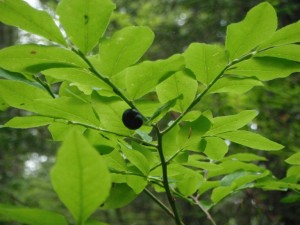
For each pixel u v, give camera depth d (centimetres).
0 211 11
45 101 18
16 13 16
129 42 16
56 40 16
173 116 57
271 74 19
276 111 70
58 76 17
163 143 20
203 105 68
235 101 66
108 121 18
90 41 16
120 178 22
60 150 9
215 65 19
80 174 9
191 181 25
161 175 21
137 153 18
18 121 20
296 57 18
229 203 80
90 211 10
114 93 18
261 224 68
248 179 25
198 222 92
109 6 16
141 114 18
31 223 11
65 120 20
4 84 19
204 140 21
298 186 25
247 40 18
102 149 19
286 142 62
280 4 85
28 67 17
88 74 17
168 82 19
